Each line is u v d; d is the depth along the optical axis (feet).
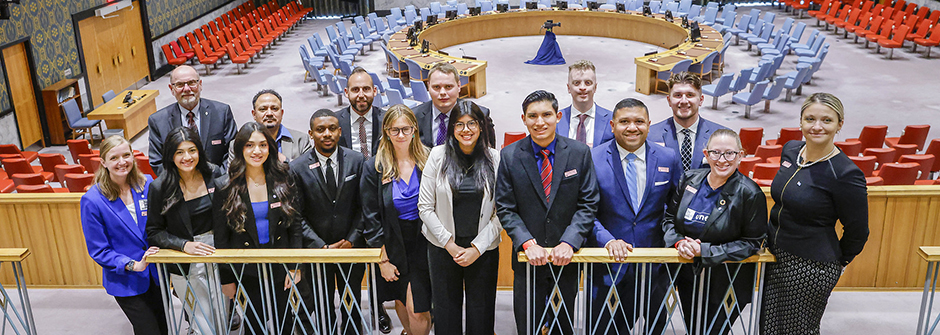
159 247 11.76
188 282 11.83
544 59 51.34
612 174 11.80
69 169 24.93
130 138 36.04
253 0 72.28
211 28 58.34
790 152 10.84
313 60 46.03
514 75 48.14
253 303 12.98
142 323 12.51
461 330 12.62
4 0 30.30
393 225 12.21
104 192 11.84
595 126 14.97
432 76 14.90
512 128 36.29
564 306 11.91
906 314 14.57
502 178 11.32
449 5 68.44
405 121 11.66
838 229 15.28
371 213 12.38
